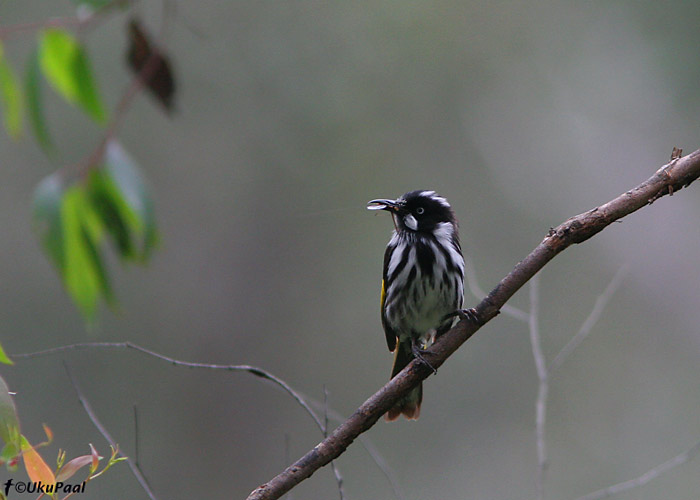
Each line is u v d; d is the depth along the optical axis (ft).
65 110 50.29
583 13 54.03
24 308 49.11
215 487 51.39
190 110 53.21
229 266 54.24
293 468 15.71
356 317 53.11
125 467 45.88
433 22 54.75
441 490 47.16
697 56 49.21
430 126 54.60
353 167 54.24
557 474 47.91
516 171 55.11
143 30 20.90
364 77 54.24
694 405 50.65
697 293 53.52
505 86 55.42
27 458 13.11
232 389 52.95
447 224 26.27
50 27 20.43
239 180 54.49
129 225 20.77
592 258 54.03
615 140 54.75
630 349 52.11
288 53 53.93
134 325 52.13
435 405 49.55
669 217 54.90
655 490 45.85
